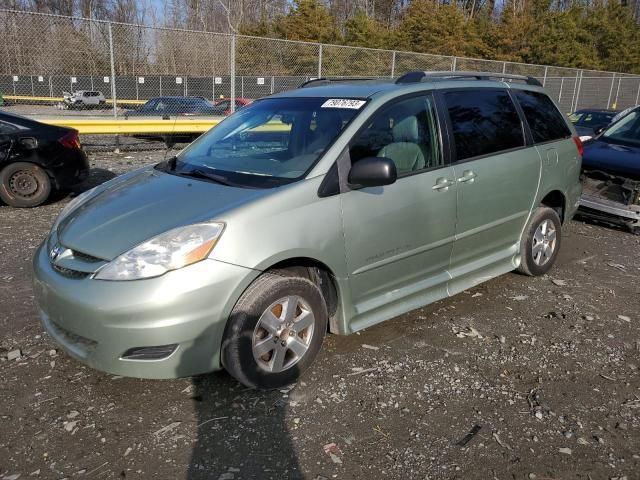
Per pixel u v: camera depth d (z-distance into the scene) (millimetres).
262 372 3039
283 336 3098
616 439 2832
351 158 3398
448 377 3355
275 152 3650
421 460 2629
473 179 4070
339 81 4480
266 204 3020
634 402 3168
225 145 3938
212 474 2506
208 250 2809
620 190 6840
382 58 15828
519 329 4047
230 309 2883
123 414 2922
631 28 45719
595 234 6941
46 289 2967
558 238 5133
